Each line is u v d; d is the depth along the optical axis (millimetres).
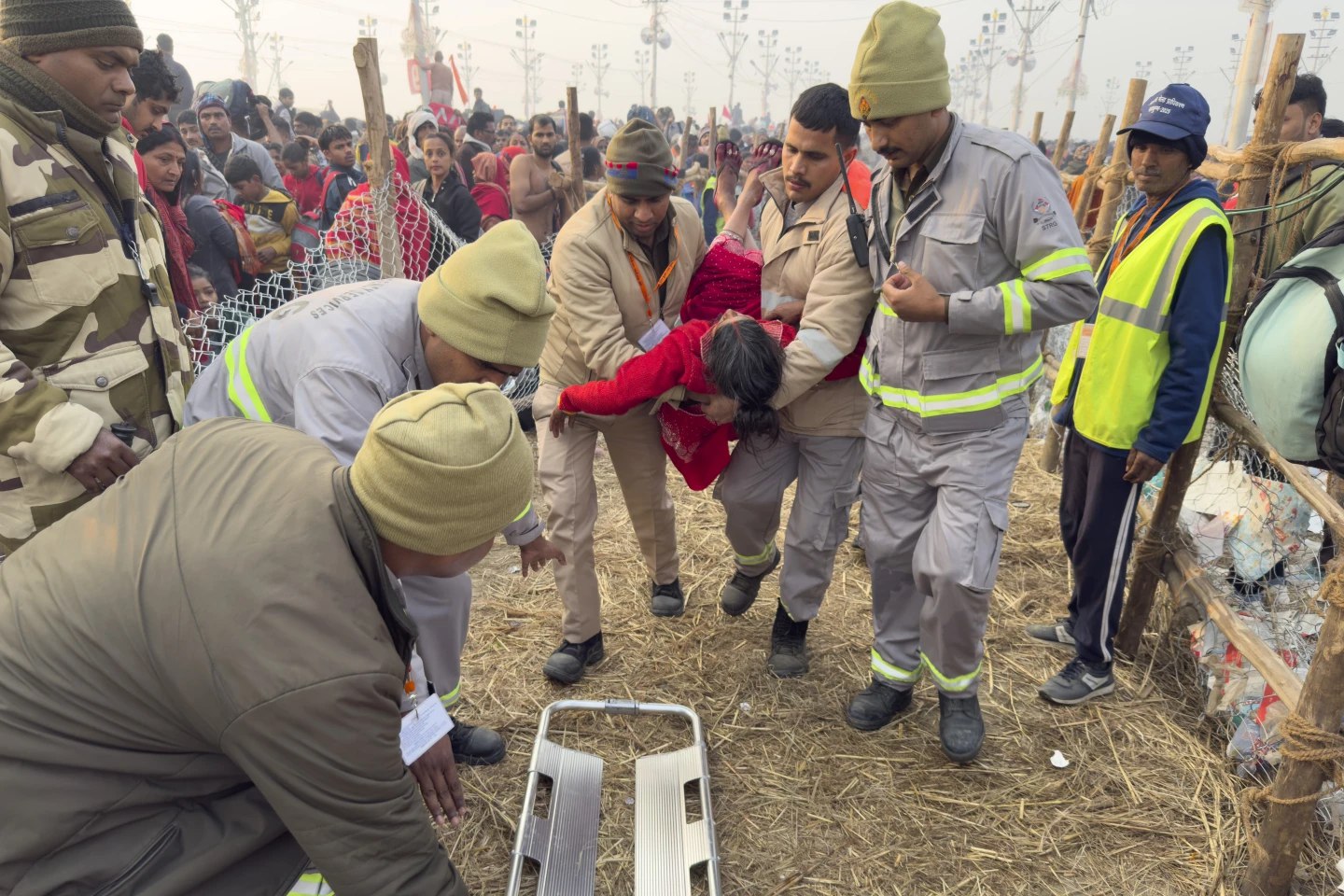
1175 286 2545
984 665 3160
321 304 2020
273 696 1218
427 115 6453
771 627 3395
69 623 1269
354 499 1335
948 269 2307
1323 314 2082
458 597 2412
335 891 1377
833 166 2590
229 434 1473
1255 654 2539
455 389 1346
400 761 1387
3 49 1891
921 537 2545
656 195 2545
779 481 2982
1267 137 2631
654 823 2363
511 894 2135
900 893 2240
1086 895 2234
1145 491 3705
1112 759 2699
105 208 2078
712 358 2520
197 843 1408
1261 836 2191
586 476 2926
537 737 2604
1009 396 2418
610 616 3449
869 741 2777
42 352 1974
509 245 1839
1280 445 2258
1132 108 4473
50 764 1281
